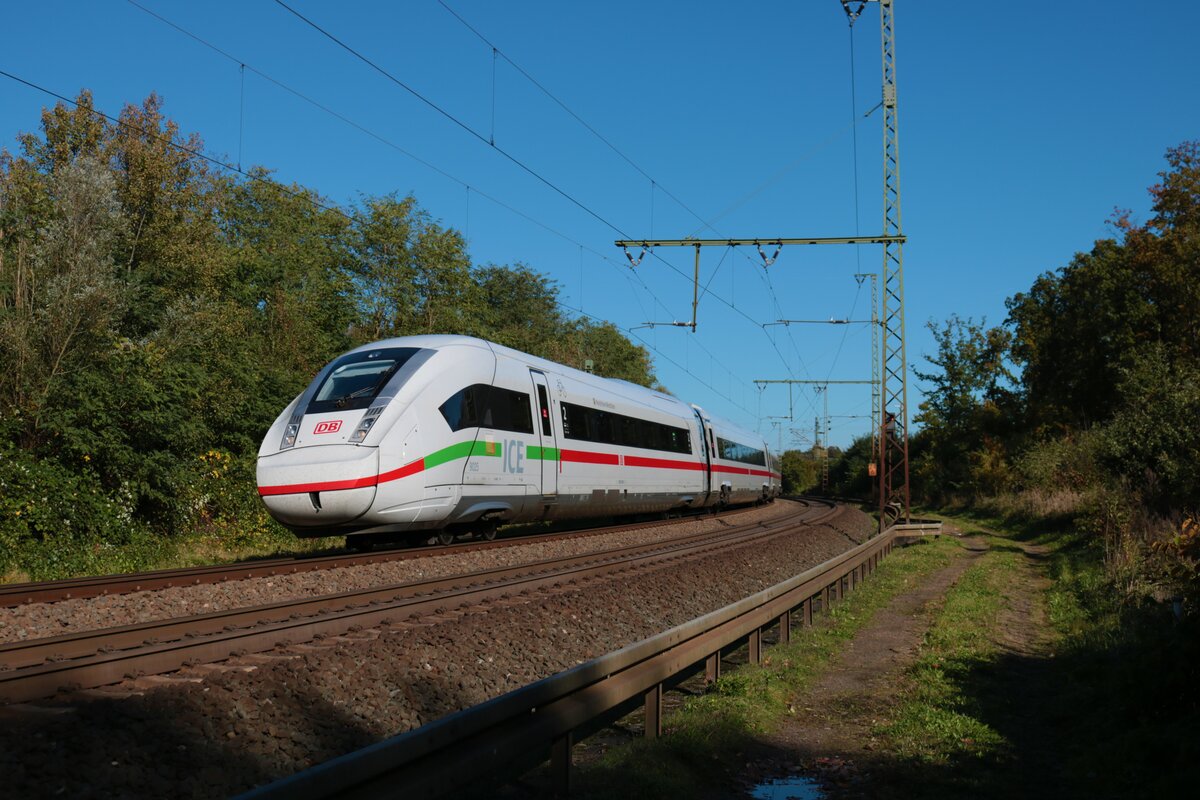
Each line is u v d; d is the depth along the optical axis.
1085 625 11.94
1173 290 34.84
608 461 22.86
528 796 5.47
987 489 46.94
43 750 4.94
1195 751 6.11
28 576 14.52
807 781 6.34
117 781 4.82
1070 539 24.08
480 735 4.63
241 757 5.43
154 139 29.12
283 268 35.75
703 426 32.81
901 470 61.53
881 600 14.92
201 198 30.80
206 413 22.81
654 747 6.29
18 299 17.80
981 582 16.81
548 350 48.12
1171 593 10.80
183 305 23.11
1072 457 33.44
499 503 17.86
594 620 10.81
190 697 5.89
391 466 14.91
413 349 16.61
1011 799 5.92
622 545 21.23
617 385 25.39
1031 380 46.09
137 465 18.22
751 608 9.28
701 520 30.98
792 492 101.94
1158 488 20.72
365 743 6.19
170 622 8.70
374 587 11.97
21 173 25.58
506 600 10.82
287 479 14.83
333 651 7.46
